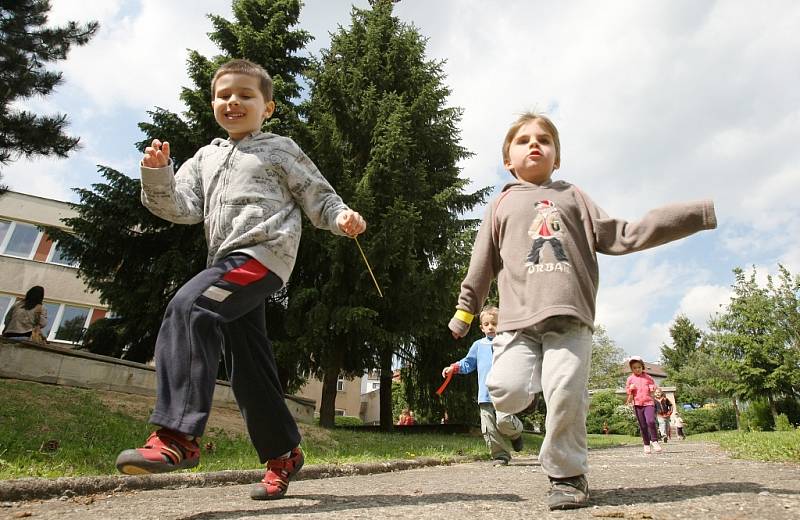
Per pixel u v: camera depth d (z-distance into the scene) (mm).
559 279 2158
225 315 1992
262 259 2133
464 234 12289
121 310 12258
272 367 2395
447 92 15234
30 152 9453
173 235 12758
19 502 2398
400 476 4043
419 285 11781
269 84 2574
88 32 10086
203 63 13094
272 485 2357
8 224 21344
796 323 23250
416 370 14766
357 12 15734
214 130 12734
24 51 9867
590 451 8992
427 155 14797
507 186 2586
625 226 2195
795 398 23625
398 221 11383
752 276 24797
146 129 12586
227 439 6211
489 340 5895
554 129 2586
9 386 6160
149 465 1695
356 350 12852
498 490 2689
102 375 7559
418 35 15398
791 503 1896
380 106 13508
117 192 12430
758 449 5715
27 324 8938
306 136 12289
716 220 1978
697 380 32719
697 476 3066
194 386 1830
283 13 15430
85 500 2467
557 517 1786
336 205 2344
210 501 2338
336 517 1800
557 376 2043
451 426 14570
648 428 8094
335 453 6148
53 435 4914
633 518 1726
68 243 12570
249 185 2273
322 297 11852
